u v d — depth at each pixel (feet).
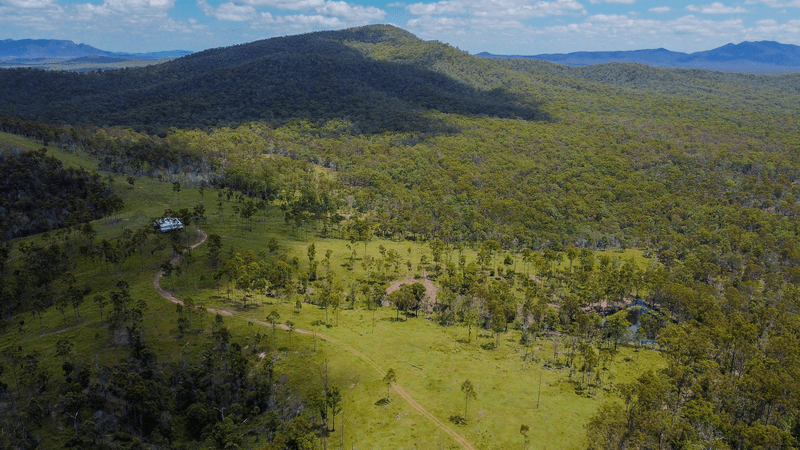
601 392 361.30
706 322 471.62
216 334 388.57
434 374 370.73
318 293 513.86
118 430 317.83
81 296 437.58
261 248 611.06
